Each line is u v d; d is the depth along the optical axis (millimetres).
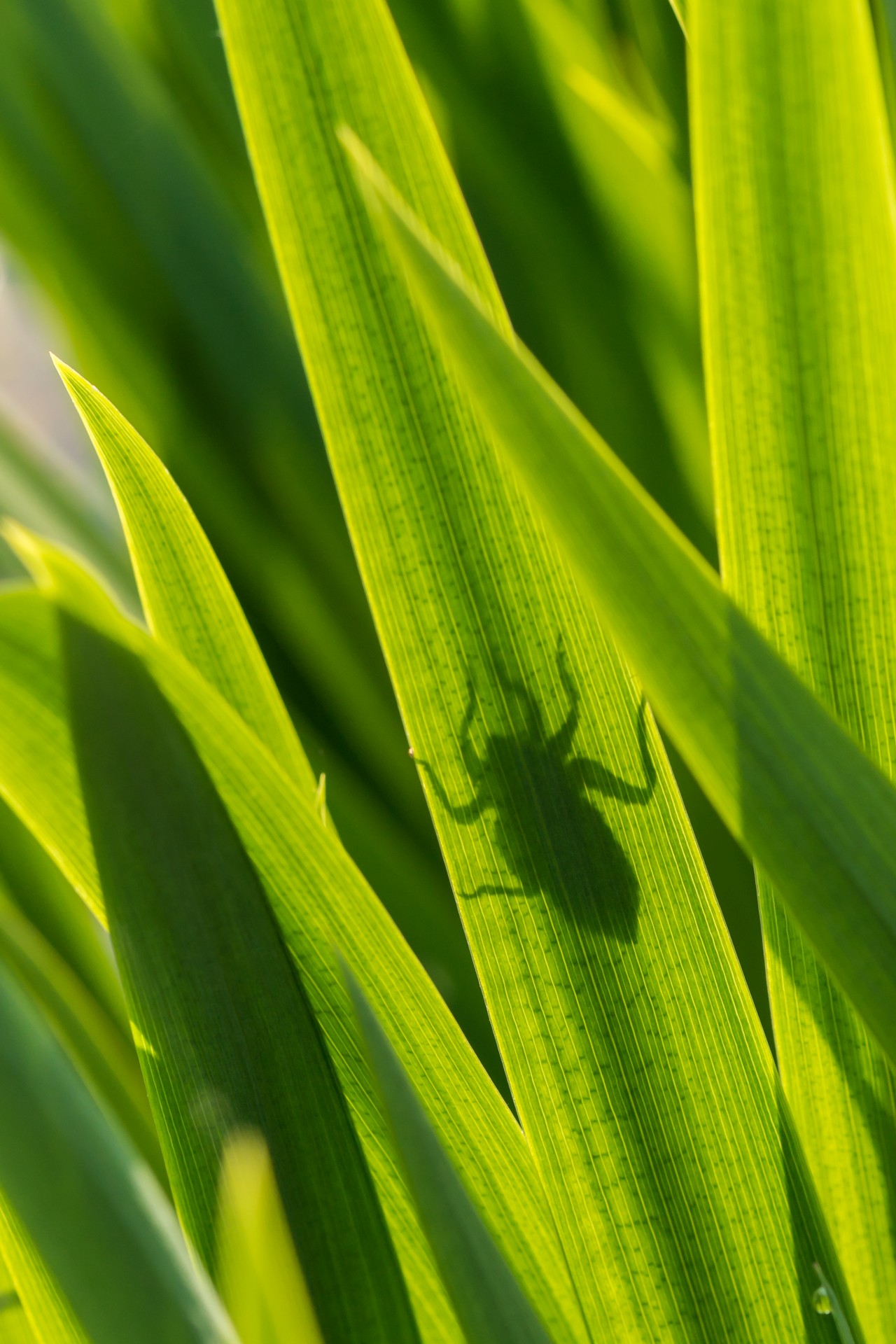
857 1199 466
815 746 426
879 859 426
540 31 646
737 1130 459
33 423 1026
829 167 435
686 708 425
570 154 663
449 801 456
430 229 450
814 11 430
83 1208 438
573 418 422
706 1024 458
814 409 442
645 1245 460
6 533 426
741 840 426
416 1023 454
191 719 437
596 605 426
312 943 450
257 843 445
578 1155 459
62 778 440
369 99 448
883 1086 461
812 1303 461
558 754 456
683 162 655
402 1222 460
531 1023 458
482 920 457
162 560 464
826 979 458
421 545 453
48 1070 445
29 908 555
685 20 458
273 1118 452
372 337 449
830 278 438
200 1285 442
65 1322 461
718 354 441
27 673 432
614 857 457
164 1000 448
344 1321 452
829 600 447
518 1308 433
